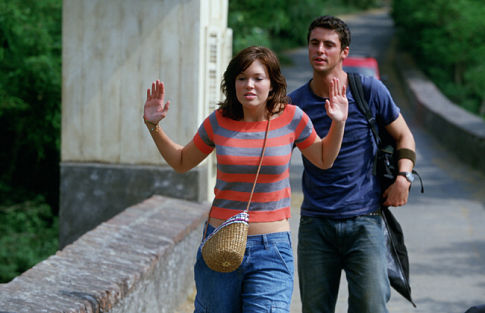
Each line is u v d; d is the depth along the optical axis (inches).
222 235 153.9
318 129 192.4
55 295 180.1
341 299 288.2
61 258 218.4
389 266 194.5
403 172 189.6
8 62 607.5
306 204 195.3
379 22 2532.0
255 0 834.8
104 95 351.6
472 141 666.8
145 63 344.8
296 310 273.6
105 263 218.2
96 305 180.4
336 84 161.0
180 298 281.4
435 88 1233.4
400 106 1230.9
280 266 159.5
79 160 356.8
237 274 160.1
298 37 1736.0
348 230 188.9
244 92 156.2
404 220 434.6
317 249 192.9
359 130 189.6
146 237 259.4
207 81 345.4
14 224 672.4
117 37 346.9
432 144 830.5
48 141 669.3
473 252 364.5
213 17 358.6
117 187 352.2
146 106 166.1
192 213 316.2
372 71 784.3
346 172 189.3
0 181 744.3
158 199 335.6
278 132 159.9
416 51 1697.8
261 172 158.1
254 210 159.3
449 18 1556.3
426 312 278.7
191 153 167.0
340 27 188.2
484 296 297.9
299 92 195.3
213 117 162.9
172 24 339.6
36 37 591.2
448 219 438.6
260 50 157.3
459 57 1567.4
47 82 605.6
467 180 586.2
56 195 781.9
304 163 195.0
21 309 166.1
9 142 756.0
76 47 351.3
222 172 160.4
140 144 350.3
